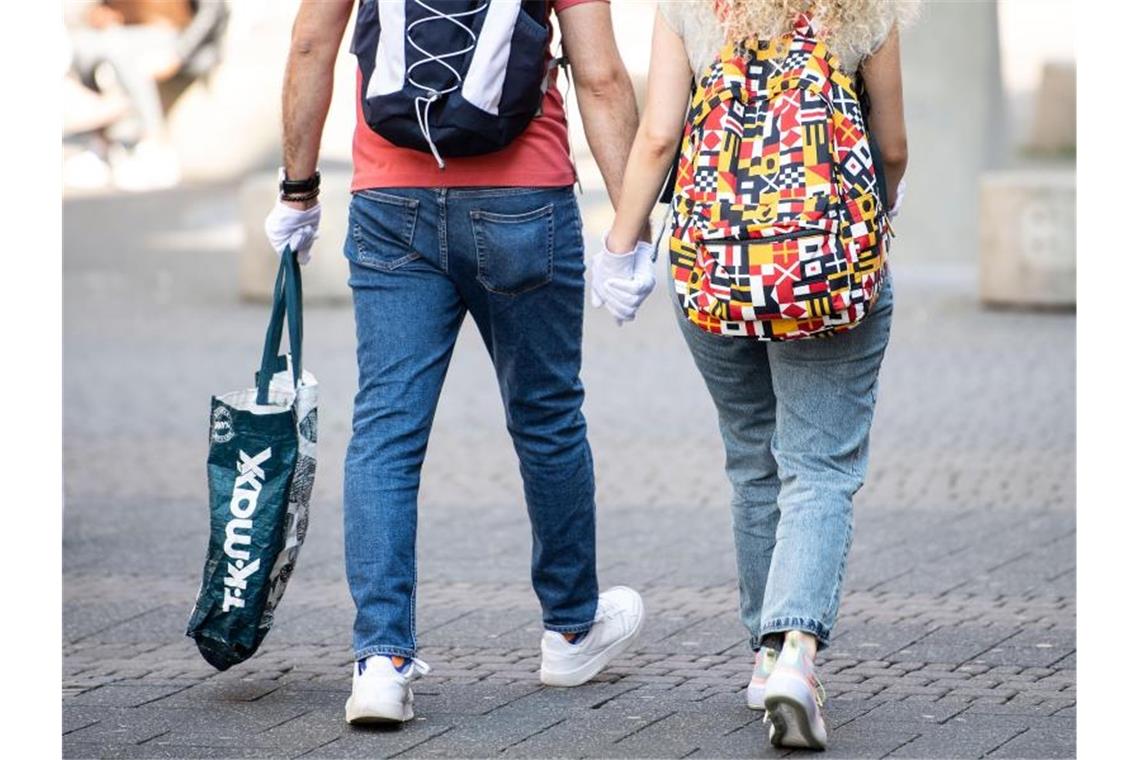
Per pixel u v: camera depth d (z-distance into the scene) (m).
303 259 13.37
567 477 13.12
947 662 14.23
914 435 25.33
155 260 46.81
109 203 57.84
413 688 13.52
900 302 38.88
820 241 10.76
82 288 41.88
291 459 12.73
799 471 11.73
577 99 12.57
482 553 18.89
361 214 12.53
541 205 12.38
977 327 35.38
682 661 14.38
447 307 12.63
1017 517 20.34
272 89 64.50
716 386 12.38
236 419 12.71
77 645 15.02
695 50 11.41
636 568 18.14
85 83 63.94
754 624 12.76
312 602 16.62
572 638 13.48
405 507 12.43
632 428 26.19
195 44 64.06
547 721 12.57
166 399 28.75
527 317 12.63
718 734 12.21
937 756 11.66
